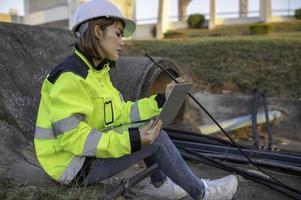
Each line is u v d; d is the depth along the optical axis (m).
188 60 7.75
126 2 13.12
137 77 4.75
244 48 7.82
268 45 7.84
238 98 6.38
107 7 2.29
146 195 2.85
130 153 2.22
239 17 18.80
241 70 7.14
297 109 5.96
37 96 4.32
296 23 16.31
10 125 3.78
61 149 2.27
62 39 5.43
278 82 6.68
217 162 3.88
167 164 2.42
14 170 2.87
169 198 2.79
